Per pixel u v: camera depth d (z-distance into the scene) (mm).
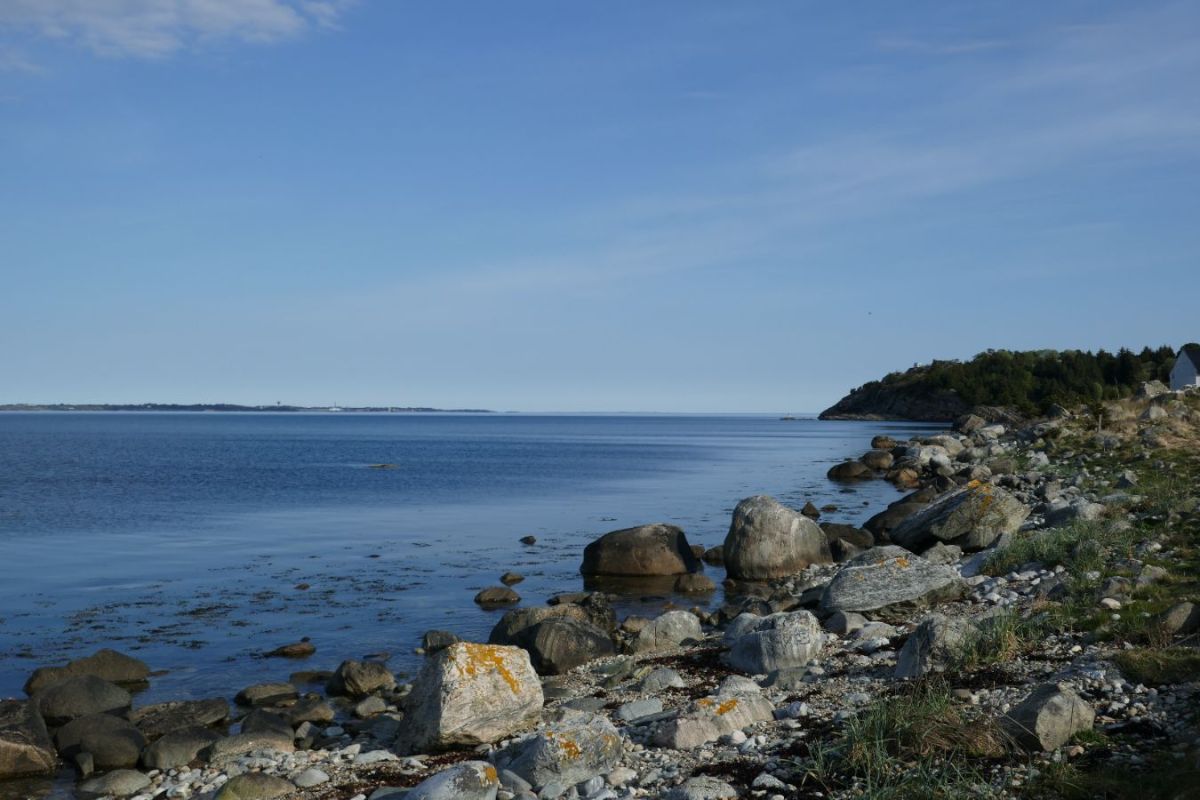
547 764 9891
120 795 12531
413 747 12883
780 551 29375
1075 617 13742
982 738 9102
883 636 16188
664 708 13250
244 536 40312
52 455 105812
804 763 9562
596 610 22891
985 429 75438
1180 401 50844
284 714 15734
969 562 21641
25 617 24562
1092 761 8500
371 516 47969
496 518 47312
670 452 121750
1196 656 10688
